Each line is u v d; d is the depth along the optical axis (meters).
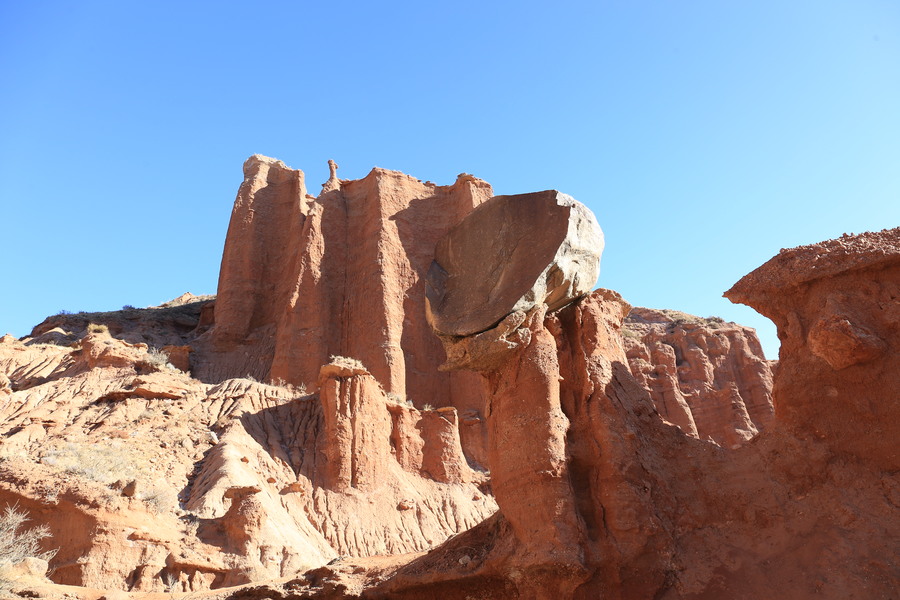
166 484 26.42
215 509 24.75
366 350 48.72
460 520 31.94
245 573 18.38
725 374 46.88
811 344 11.32
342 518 29.55
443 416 36.53
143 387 34.28
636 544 11.39
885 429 10.66
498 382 13.52
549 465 12.05
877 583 9.68
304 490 30.33
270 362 50.69
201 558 18.73
